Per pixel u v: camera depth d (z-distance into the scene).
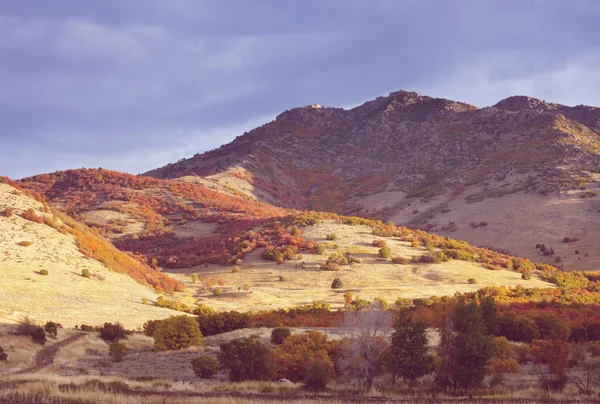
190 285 114.12
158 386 29.27
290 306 89.88
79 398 23.20
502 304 78.19
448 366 30.70
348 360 32.34
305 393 28.67
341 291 103.38
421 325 32.44
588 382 30.83
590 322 59.62
